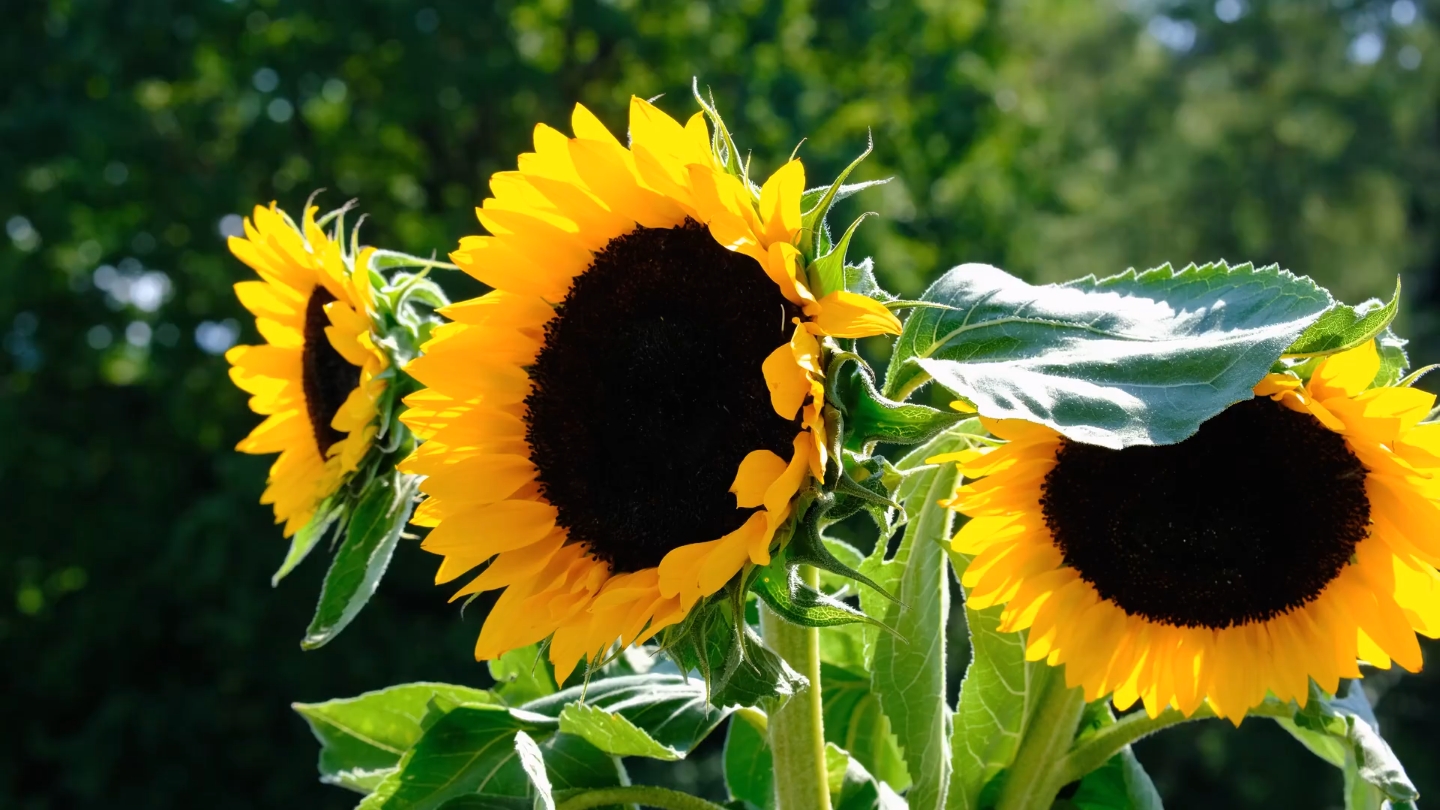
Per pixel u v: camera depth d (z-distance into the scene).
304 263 1.07
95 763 4.81
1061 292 0.91
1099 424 0.86
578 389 0.93
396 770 0.99
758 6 5.84
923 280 5.88
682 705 1.01
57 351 5.51
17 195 5.12
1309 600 0.95
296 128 5.60
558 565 0.92
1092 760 0.99
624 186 0.92
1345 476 0.94
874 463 0.85
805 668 0.94
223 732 4.92
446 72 5.11
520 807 0.97
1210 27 9.98
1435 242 9.28
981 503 0.95
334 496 1.06
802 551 0.84
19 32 5.11
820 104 5.73
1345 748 0.98
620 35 5.43
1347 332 0.89
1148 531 0.95
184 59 5.22
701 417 0.90
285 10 5.17
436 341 0.94
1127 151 9.71
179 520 5.04
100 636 5.00
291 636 4.75
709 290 0.91
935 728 0.96
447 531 0.92
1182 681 0.96
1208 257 8.88
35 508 5.13
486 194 5.57
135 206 5.30
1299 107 9.33
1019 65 7.15
